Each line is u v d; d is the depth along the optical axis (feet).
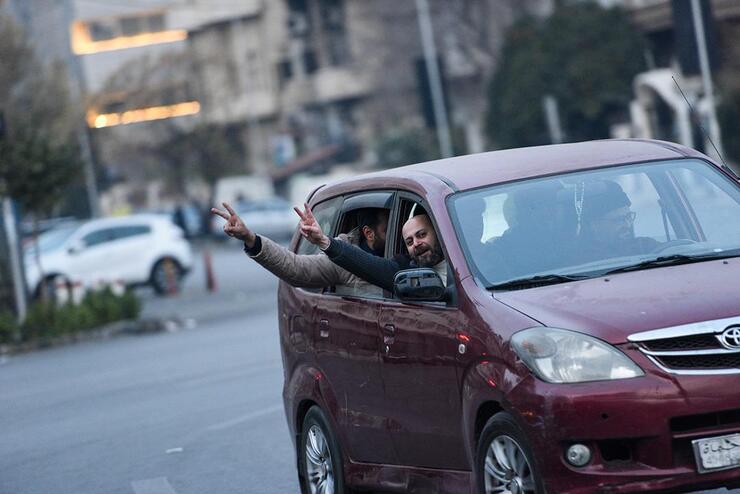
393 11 411.95
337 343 38.52
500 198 35.24
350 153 422.00
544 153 37.76
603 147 37.93
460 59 403.34
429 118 238.68
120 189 369.91
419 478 35.27
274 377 75.66
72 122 251.60
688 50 163.53
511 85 291.38
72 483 52.70
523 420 29.86
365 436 37.47
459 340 32.40
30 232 203.51
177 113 349.41
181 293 169.58
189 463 53.62
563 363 29.50
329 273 38.70
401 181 37.76
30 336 124.67
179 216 284.41
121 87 344.90
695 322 29.55
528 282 32.63
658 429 28.86
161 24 452.76
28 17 378.12
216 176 353.10
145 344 111.75
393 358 35.35
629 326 29.68
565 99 284.61
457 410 32.81
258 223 274.16
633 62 282.15
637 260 33.42
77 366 99.81
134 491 49.49
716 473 29.12
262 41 441.27
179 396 73.67
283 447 54.60
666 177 36.17
